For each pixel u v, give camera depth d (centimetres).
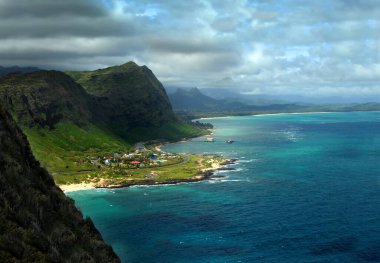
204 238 15438
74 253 7050
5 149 8050
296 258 13400
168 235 15862
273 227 16475
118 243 15175
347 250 13950
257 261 13250
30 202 7225
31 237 5847
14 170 7594
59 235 7138
